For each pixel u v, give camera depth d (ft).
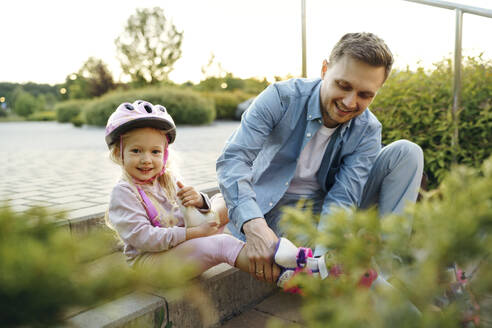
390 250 1.67
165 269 1.68
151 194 5.65
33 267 1.43
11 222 1.59
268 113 5.86
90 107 56.24
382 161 6.40
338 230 1.73
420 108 10.65
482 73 10.32
